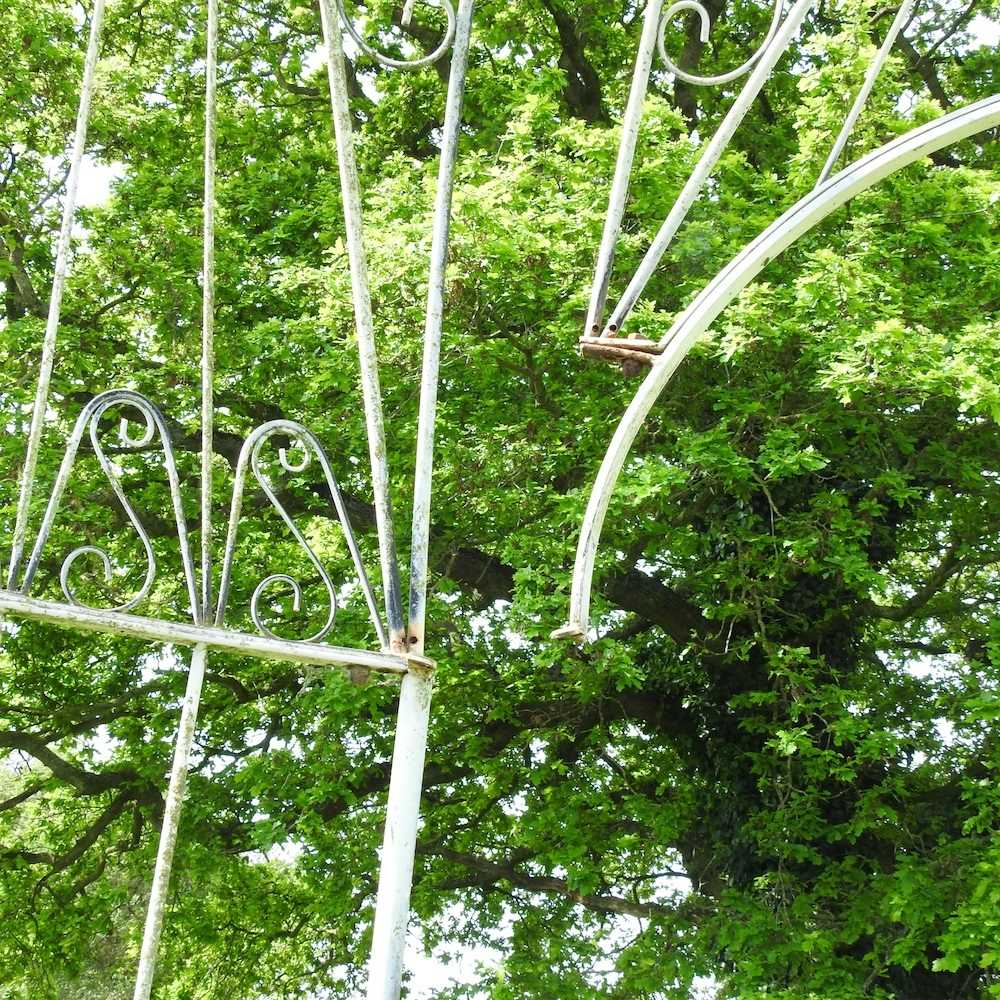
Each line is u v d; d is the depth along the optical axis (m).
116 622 3.31
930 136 3.34
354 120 14.68
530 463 10.16
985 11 13.96
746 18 14.58
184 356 11.63
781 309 9.62
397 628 3.60
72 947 13.12
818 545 10.05
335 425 10.73
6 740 12.38
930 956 10.30
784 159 13.00
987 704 8.52
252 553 12.73
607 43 13.93
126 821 13.57
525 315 10.02
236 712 13.26
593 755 13.84
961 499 11.53
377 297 9.37
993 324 8.96
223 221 12.51
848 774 9.52
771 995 8.73
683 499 11.04
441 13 13.48
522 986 10.76
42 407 3.40
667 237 3.64
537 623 9.27
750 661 11.59
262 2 15.04
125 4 14.15
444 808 13.43
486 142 13.08
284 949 14.36
